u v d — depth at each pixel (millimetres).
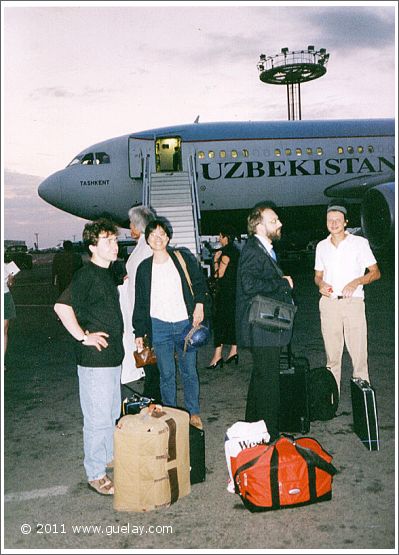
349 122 14891
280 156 14023
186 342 3533
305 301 10516
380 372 5156
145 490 2627
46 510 2719
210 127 14117
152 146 13711
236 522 2529
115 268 7281
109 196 14117
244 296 3143
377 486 2846
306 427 3586
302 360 3973
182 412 2828
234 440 2807
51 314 10492
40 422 4109
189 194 12539
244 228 15148
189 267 3648
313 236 21625
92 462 2881
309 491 2572
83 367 2814
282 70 28750
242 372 5461
